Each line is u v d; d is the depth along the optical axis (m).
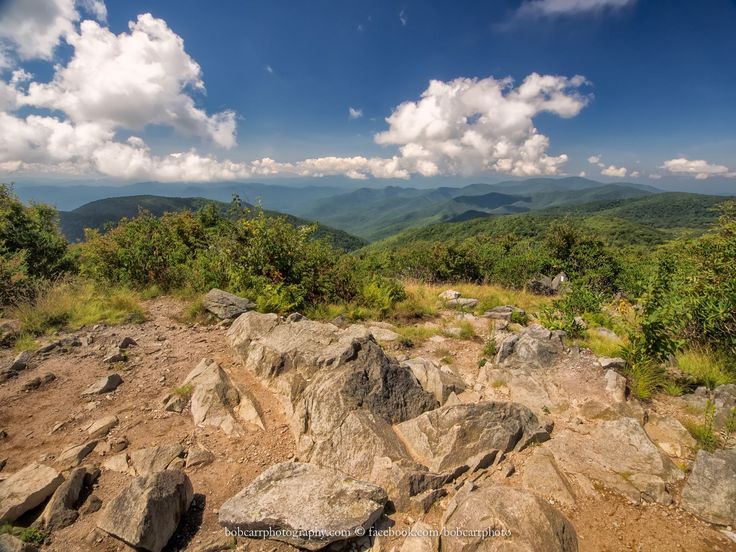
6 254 10.93
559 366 6.11
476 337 8.60
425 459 3.96
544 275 18.78
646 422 4.80
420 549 2.89
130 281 11.02
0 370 5.63
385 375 4.87
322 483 3.30
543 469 3.81
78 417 4.63
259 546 2.95
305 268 10.58
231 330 7.18
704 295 7.01
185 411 4.81
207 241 13.65
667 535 3.15
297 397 4.94
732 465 3.56
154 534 2.85
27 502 3.15
